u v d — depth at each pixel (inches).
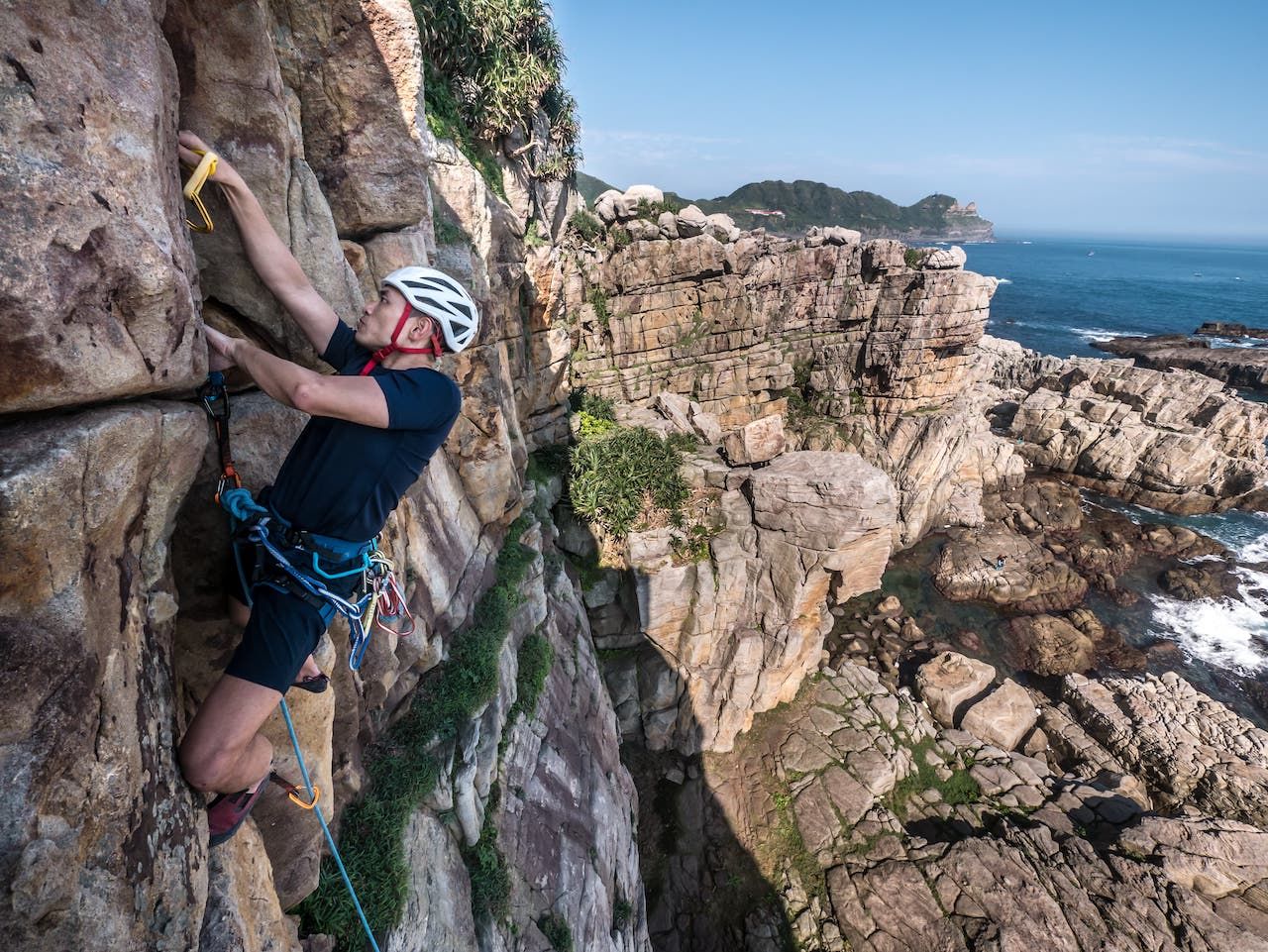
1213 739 831.7
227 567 133.0
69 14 73.9
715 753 778.8
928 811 740.7
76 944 74.4
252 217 116.2
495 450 426.0
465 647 363.6
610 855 456.4
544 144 797.9
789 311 1374.3
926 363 1344.7
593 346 1167.0
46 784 71.6
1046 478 1598.2
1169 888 634.2
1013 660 1071.0
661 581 735.7
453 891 281.0
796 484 748.0
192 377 96.6
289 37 162.4
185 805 98.7
